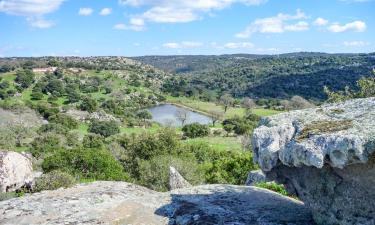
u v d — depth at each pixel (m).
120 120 129.00
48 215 10.18
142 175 34.97
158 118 142.75
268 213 9.36
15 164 20.88
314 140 7.35
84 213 10.20
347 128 7.41
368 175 7.11
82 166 33.91
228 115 133.75
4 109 110.06
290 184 8.90
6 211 10.66
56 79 177.25
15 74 180.88
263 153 8.22
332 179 7.78
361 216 7.39
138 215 9.80
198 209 9.81
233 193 11.30
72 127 112.50
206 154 64.19
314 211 8.43
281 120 8.93
